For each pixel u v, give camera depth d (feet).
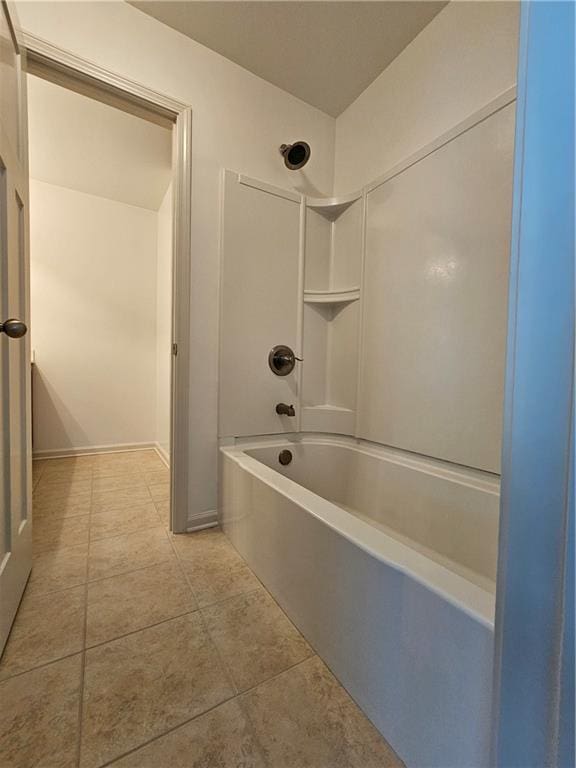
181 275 4.97
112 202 9.61
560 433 1.07
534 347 1.16
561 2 1.07
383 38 4.93
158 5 4.50
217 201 5.20
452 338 4.26
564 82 1.06
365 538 2.58
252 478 4.18
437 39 4.60
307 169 6.13
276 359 5.76
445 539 4.26
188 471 5.12
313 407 6.20
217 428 5.35
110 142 6.91
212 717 2.40
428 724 2.01
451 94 4.42
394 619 2.24
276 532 3.64
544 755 1.11
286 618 3.38
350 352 5.94
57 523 5.31
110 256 9.63
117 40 4.42
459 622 1.85
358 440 5.75
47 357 8.94
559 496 1.07
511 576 1.24
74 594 3.65
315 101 6.05
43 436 8.94
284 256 5.83
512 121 3.64
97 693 2.54
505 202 3.70
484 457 3.95
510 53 3.77
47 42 3.99
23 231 3.58
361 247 5.66
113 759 2.13
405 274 4.89
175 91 4.81
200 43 4.99
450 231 4.27
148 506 6.00
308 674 2.76
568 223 1.05
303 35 4.89
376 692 2.36
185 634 3.15
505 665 1.27
